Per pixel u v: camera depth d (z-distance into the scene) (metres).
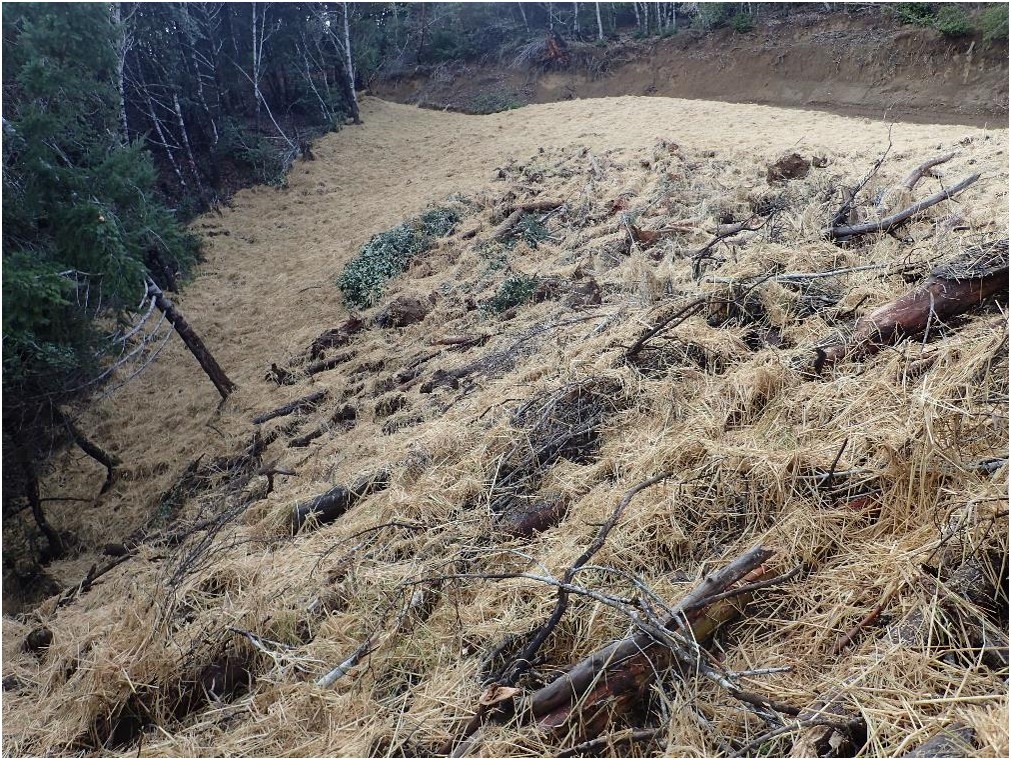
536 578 2.80
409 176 20.56
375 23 33.03
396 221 16.00
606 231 10.43
